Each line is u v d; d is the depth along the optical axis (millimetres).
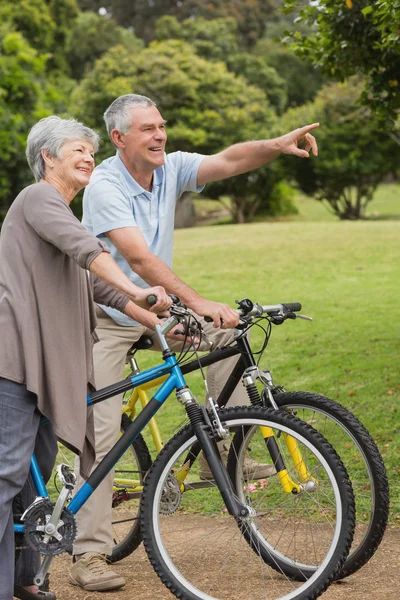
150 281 3996
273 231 22141
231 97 32688
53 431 3654
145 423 3715
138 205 4332
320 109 31797
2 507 3402
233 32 54094
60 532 3541
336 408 3740
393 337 10164
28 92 30859
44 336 3457
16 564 3727
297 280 15289
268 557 3885
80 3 61250
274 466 3799
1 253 3508
